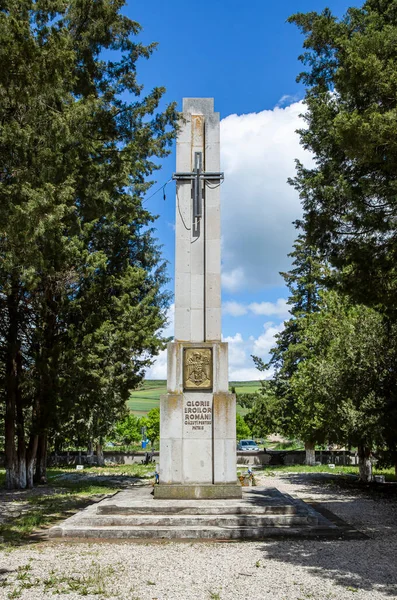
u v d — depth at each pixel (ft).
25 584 24.12
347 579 25.04
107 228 76.54
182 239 50.52
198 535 36.01
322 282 45.09
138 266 90.48
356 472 100.99
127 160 54.39
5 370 73.41
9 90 33.27
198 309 49.34
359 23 46.83
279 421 129.90
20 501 57.16
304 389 86.53
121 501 42.47
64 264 60.03
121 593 22.95
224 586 24.00
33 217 33.65
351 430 62.03
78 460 140.26
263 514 39.29
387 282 41.32
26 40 32.07
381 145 34.42
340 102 45.91
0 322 70.38
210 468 46.29
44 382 67.36
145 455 147.95
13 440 72.38
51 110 39.91
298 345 124.26
